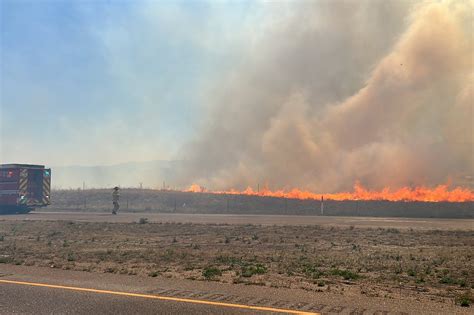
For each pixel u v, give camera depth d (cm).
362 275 935
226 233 1941
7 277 857
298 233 1931
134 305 637
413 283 848
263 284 798
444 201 3825
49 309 615
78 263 1088
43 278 848
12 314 591
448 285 833
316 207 3784
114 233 1950
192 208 4019
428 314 596
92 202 4466
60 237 1792
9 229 2116
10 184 3353
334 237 1772
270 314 588
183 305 636
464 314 601
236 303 647
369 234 1881
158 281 825
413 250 1388
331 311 605
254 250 1386
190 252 1330
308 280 854
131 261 1130
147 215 3266
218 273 920
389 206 3641
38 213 3553
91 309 616
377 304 652
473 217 3112
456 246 1500
